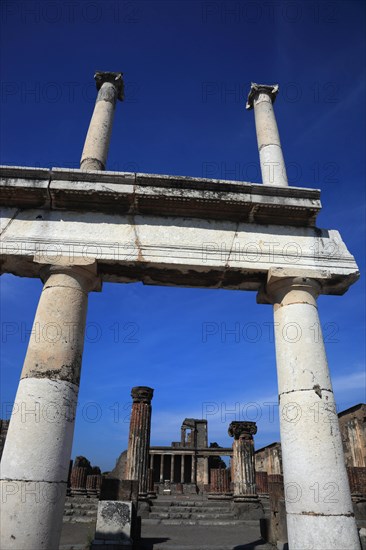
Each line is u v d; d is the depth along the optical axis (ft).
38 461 18.49
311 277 24.54
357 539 18.81
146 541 39.04
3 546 16.90
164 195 24.75
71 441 20.31
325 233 26.55
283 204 25.55
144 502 58.54
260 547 35.94
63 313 22.03
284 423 21.61
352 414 73.92
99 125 32.19
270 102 36.04
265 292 26.12
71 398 20.67
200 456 122.83
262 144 33.19
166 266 24.29
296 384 21.74
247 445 66.95
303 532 18.90
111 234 24.58
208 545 36.99
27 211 24.93
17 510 17.49
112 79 35.96
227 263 24.44
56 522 18.29
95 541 33.37
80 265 23.30
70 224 24.67
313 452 19.98
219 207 25.46
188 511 60.08
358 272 25.04
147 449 63.57
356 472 50.37
